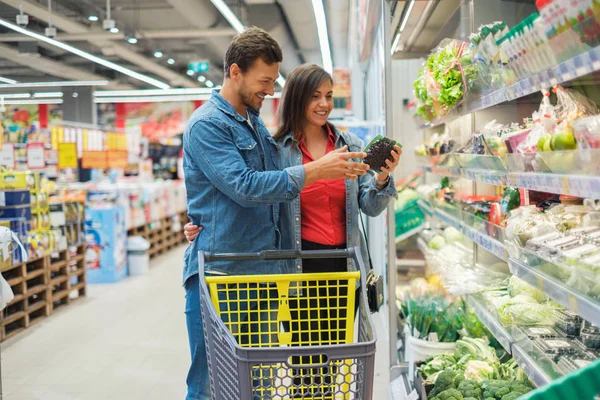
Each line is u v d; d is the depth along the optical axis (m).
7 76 13.52
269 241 2.34
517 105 3.00
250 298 2.29
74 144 9.20
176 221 12.16
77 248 7.04
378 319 5.34
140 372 4.23
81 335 5.28
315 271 2.58
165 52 13.19
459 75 2.72
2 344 5.04
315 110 2.60
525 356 1.99
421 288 3.85
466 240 3.76
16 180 5.77
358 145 2.73
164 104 20.92
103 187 9.29
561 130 1.70
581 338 2.02
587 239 1.76
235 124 2.24
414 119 5.18
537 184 1.80
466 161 2.73
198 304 2.27
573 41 1.47
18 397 3.77
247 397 1.63
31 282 5.97
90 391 3.86
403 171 5.77
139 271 8.58
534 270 1.90
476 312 2.66
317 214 2.58
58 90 9.73
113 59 12.70
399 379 3.18
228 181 2.09
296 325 2.53
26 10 8.41
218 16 10.41
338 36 10.77
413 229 5.31
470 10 3.02
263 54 2.19
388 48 3.47
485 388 2.36
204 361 2.28
